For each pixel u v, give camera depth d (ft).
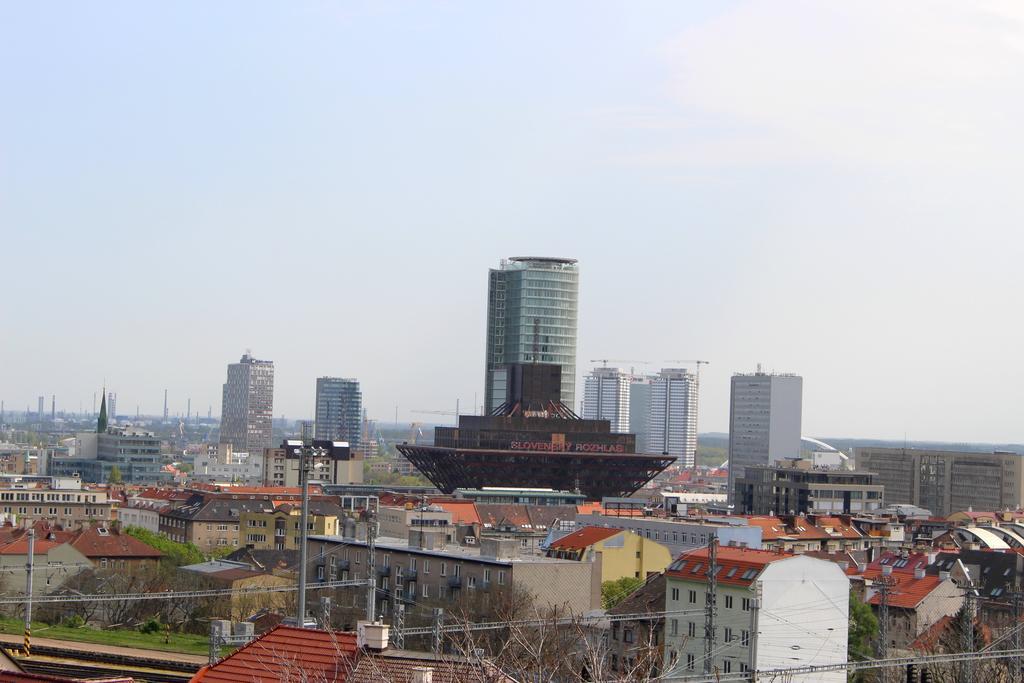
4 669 264.93
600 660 319.68
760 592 538.88
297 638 268.62
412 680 246.88
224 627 499.92
